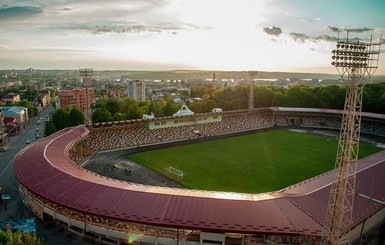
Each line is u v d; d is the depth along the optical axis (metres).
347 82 34.94
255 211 47.28
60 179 58.22
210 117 139.50
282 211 47.94
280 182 79.69
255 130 144.75
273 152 107.75
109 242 51.22
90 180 57.16
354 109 35.16
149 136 118.62
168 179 80.44
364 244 50.88
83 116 141.38
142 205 48.84
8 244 38.09
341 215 37.59
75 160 90.38
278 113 159.50
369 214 51.34
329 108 174.88
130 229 49.66
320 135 135.25
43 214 58.34
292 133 139.12
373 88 199.50
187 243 47.38
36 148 78.31
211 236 46.44
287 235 43.72
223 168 90.00
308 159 99.88
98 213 48.12
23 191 65.94
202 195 51.62
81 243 50.88
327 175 65.50
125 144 110.75
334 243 38.28
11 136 143.00
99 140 107.75
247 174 85.25
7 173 86.38
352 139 35.62
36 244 41.00
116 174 83.44
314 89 189.88
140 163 93.12
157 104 180.00
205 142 120.75
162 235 48.91
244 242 46.34
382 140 127.12
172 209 47.81
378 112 163.50
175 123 128.50
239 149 111.56
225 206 48.16
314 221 46.19
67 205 50.72
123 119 150.12
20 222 52.16
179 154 103.75
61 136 93.06
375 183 61.06
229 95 194.25
